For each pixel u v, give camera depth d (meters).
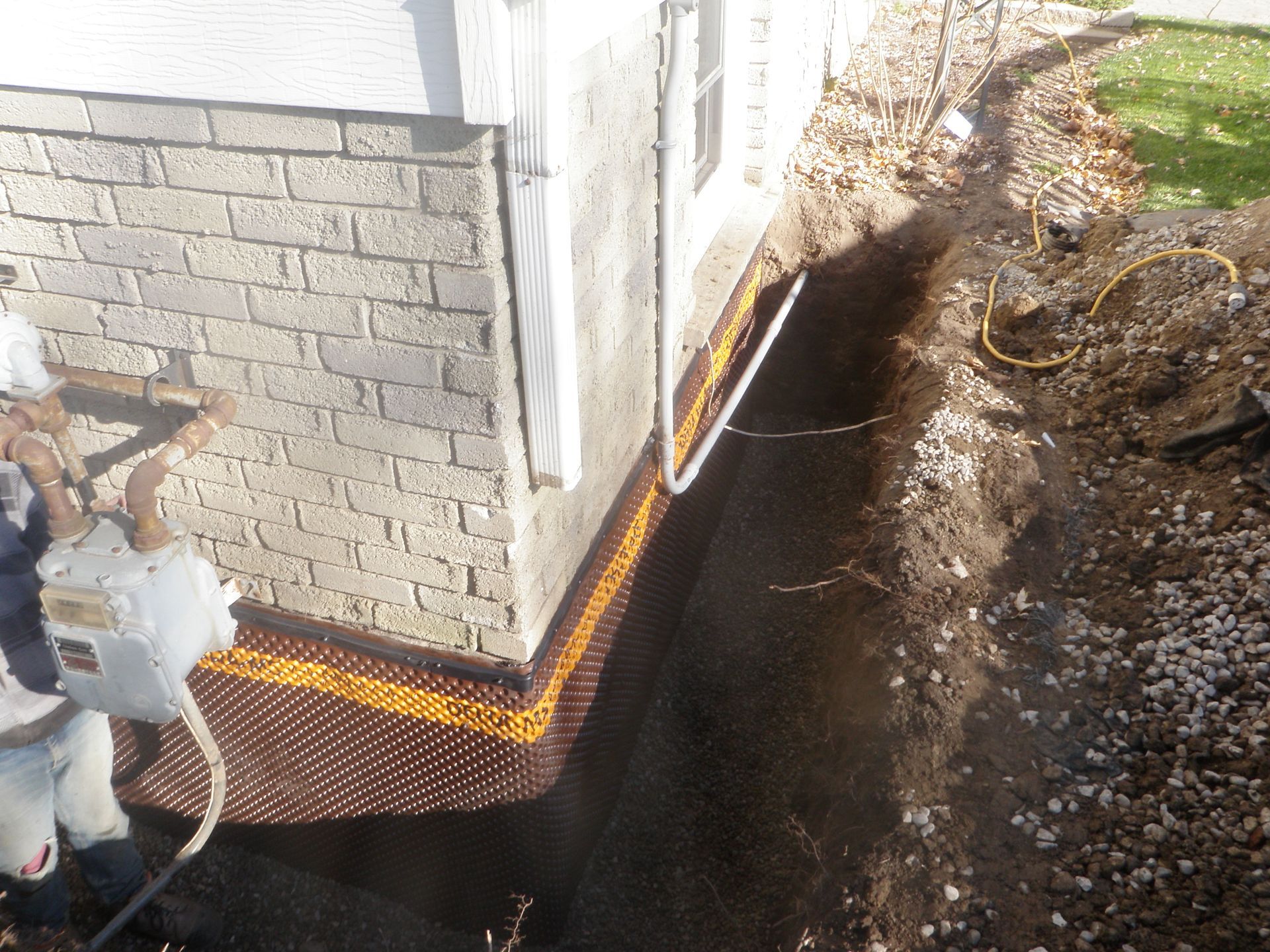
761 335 6.27
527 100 1.86
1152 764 2.83
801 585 4.75
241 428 2.55
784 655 4.34
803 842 3.15
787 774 3.74
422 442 2.38
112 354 2.58
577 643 3.05
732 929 3.23
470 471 2.38
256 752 3.16
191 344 2.46
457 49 1.79
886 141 7.22
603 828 3.67
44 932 2.84
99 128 2.19
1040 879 2.55
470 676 2.69
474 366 2.20
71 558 2.21
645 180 3.05
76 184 2.30
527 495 2.49
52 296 2.53
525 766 2.82
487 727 2.77
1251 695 2.93
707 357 4.21
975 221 6.07
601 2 2.24
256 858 3.51
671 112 2.84
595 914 3.41
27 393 2.31
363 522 2.60
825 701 3.79
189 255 2.31
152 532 2.20
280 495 2.64
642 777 3.89
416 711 2.83
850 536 4.69
